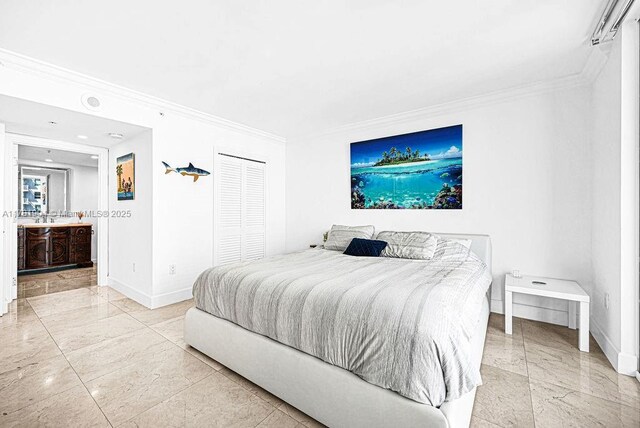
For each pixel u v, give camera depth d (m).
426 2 1.73
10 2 1.69
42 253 5.23
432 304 1.46
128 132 3.38
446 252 2.90
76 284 4.32
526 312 2.98
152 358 2.21
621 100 1.96
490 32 2.03
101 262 4.21
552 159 2.83
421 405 1.24
